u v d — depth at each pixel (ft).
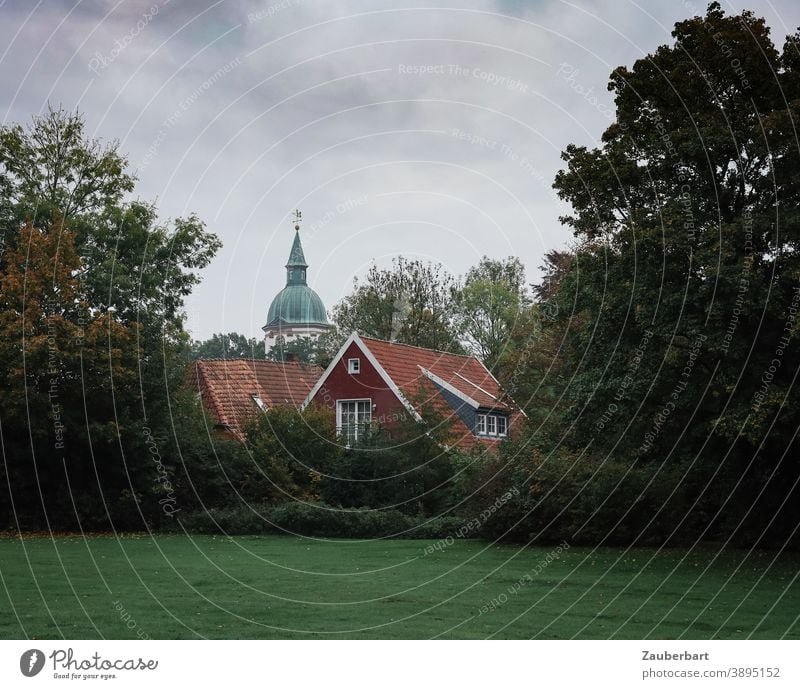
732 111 83.51
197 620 48.75
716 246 75.41
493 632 46.42
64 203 129.18
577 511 97.71
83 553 86.63
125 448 116.47
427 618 50.70
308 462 124.67
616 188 83.92
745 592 61.62
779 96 82.43
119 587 61.57
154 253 132.16
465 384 157.38
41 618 48.37
